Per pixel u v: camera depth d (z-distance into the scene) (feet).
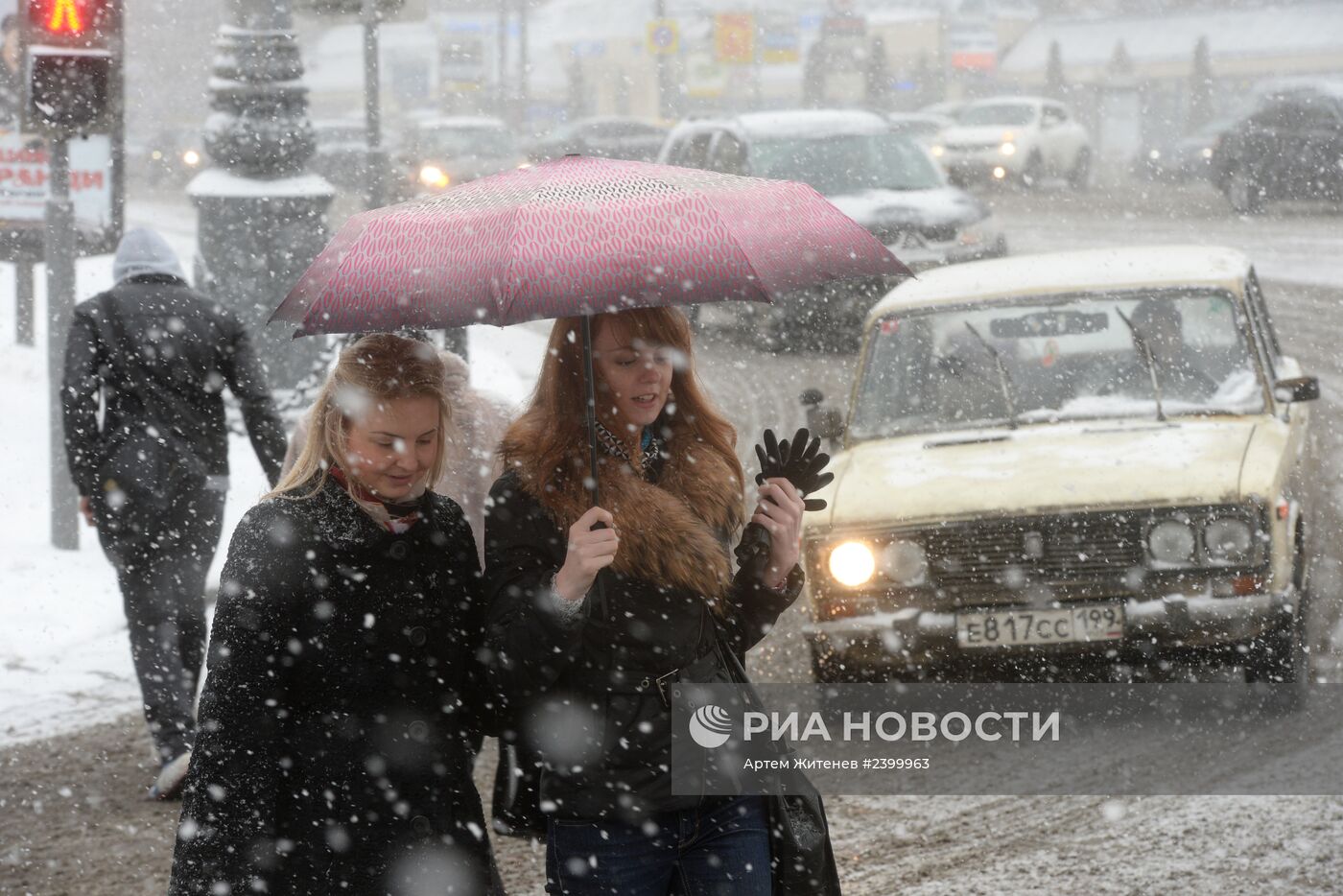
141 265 44.52
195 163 361.30
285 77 92.17
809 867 24.63
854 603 48.55
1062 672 50.78
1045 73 488.44
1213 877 36.27
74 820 42.34
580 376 24.36
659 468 25.32
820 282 23.70
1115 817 40.34
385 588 22.75
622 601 23.90
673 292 22.20
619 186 23.67
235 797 21.81
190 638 44.09
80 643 58.29
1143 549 46.80
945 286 58.70
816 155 135.13
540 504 23.86
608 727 23.79
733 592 25.79
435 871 22.86
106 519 43.32
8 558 69.46
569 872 24.17
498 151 267.18
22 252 104.27
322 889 22.45
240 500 77.71
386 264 22.95
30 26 65.98
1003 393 54.34
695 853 24.35
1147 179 328.29
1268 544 46.50
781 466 26.13
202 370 44.14
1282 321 136.46
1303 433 56.90
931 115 319.68
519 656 22.95
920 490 49.06
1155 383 53.52
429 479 23.57
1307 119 228.63
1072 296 56.18
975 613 47.57
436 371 22.93
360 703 22.62
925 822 40.88
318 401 23.06
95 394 43.60
